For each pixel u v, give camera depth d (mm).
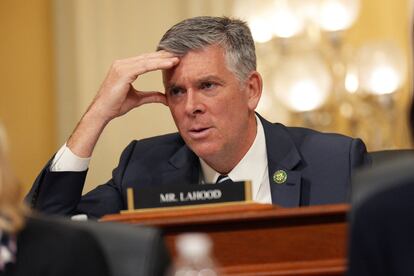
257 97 10648
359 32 18281
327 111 17062
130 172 11117
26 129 18328
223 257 7809
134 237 7125
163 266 7137
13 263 6273
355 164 10531
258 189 10578
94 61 18109
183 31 10312
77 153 10781
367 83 16984
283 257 7793
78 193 10812
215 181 10742
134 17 18234
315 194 10414
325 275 7730
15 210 6359
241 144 10547
